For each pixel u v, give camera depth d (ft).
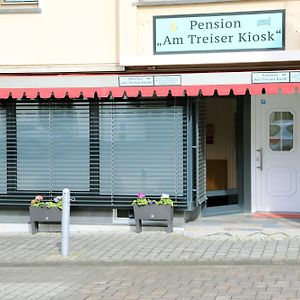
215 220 36.81
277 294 22.72
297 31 33.50
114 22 36.09
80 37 36.40
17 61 36.94
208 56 34.01
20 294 23.73
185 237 33.86
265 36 33.88
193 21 34.58
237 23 34.12
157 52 34.99
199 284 24.66
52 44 36.65
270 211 38.70
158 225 35.55
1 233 36.58
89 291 23.93
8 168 36.78
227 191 38.86
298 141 38.19
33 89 34.17
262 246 31.07
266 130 38.50
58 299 22.86
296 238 32.73
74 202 36.11
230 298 22.30
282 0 33.60
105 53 36.14
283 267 27.55
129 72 35.83
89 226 36.29
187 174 34.91
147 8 35.04
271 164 38.55
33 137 36.63
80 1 36.35
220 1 34.12
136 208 34.83
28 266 29.14
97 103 35.91
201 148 36.78
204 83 32.63
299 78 31.76
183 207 34.96
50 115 36.42
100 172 36.04
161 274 26.71
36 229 36.27
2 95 34.37
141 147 35.58
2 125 36.86
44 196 36.42
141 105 35.47
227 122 38.68
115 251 30.76
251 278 25.48
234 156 38.86
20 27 36.86
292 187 38.42
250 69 34.47
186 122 34.88
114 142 35.83
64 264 29.01
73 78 33.94
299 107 38.11
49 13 36.63
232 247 31.01
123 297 22.86
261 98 38.45
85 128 36.11
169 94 33.88
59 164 36.42
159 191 35.40
